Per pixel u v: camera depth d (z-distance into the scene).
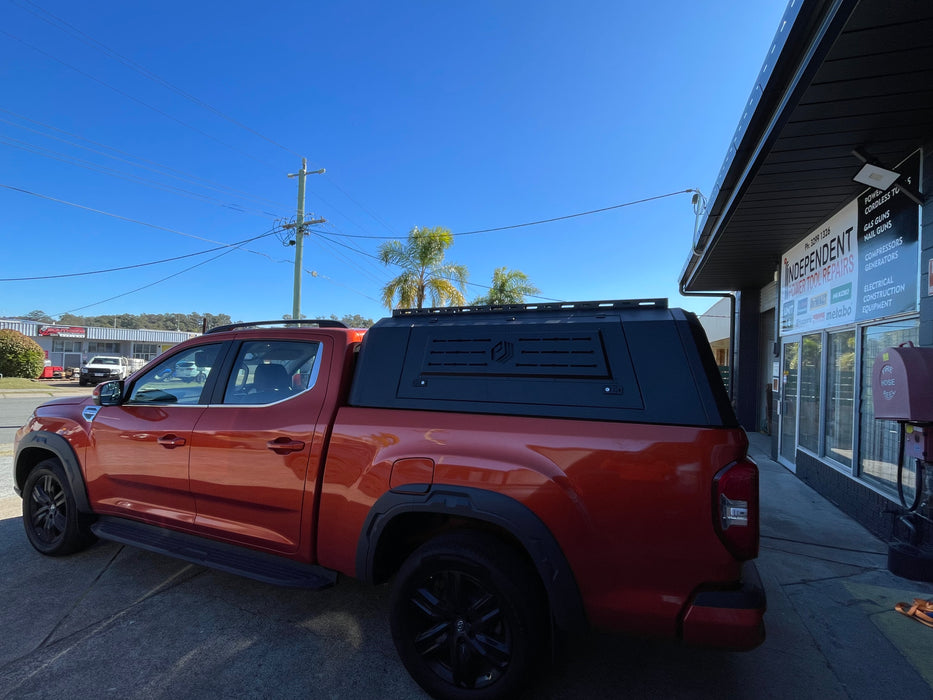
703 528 2.15
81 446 3.94
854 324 5.78
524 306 2.88
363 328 3.45
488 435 2.51
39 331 48.94
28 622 3.22
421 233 18.47
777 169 4.99
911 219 4.65
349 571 2.80
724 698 2.62
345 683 2.70
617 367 2.44
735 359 13.38
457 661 2.51
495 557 2.41
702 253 8.65
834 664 2.91
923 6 2.79
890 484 5.01
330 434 2.92
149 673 2.74
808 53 3.31
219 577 3.86
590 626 2.31
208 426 3.33
